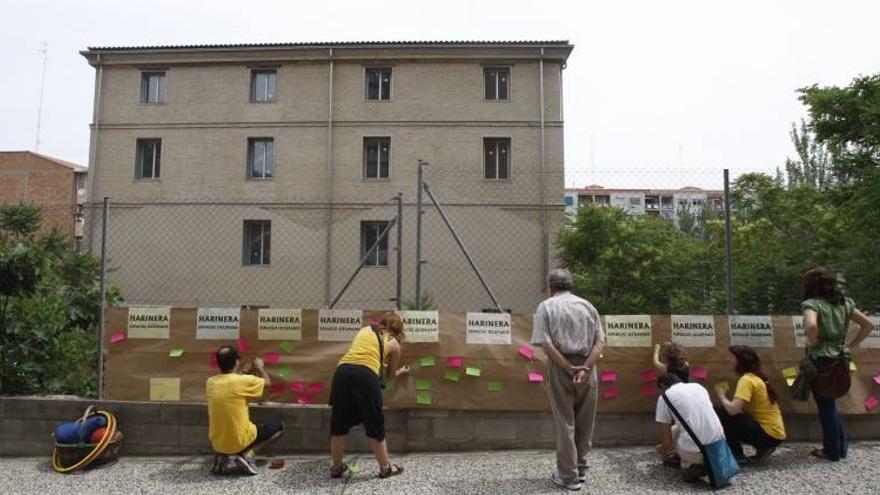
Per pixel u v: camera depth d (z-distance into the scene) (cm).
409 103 2244
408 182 2200
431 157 2214
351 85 2267
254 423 541
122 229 2228
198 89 2303
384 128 2238
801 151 2194
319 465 536
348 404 493
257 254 2236
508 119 2216
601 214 1584
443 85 2245
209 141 2275
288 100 2273
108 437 543
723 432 482
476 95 2239
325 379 595
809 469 500
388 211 2166
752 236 1488
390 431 577
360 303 2091
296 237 2192
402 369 570
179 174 2267
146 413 581
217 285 2180
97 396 603
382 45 2238
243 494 462
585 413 478
